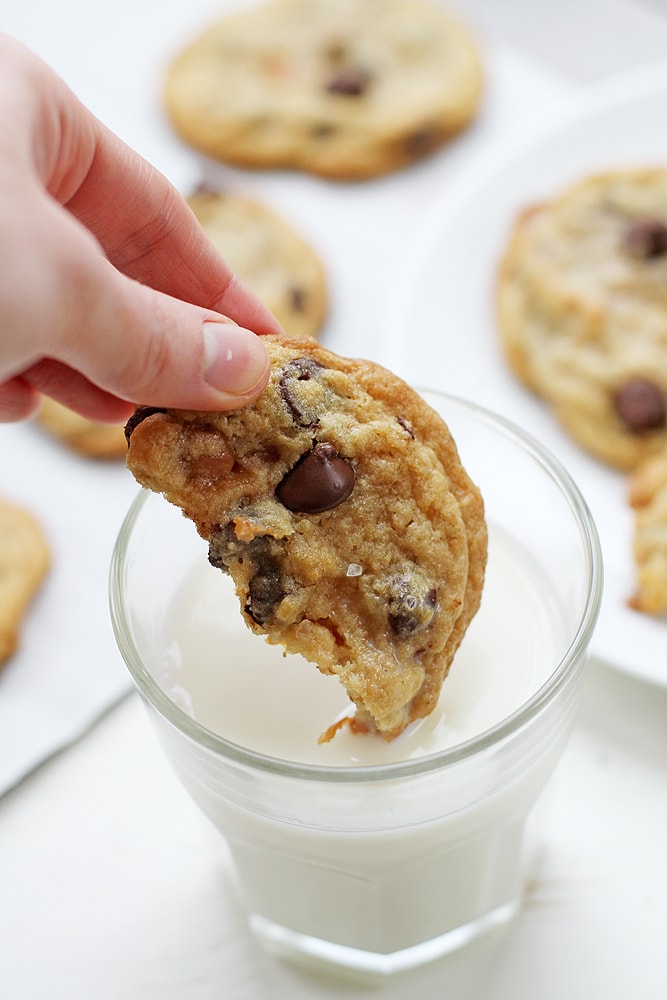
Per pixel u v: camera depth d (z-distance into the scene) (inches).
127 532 11.8
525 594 12.4
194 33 20.4
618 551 15.1
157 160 18.7
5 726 14.4
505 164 17.7
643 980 13.0
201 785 11.8
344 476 11.1
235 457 11.1
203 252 12.4
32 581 15.2
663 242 16.7
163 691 11.3
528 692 11.9
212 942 13.4
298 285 17.1
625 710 14.3
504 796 11.6
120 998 13.2
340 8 20.4
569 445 16.1
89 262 9.8
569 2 21.6
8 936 13.5
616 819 13.8
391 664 11.1
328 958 13.4
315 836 11.5
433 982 13.2
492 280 17.0
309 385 11.2
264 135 18.8
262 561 11.1
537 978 13.1
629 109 18.0
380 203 18.4
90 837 14.0
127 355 10.2
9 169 9.7
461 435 12.6
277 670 12.0
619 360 16.1
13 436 16.3
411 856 11.8
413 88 19.2
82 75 19.9
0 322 9.5
